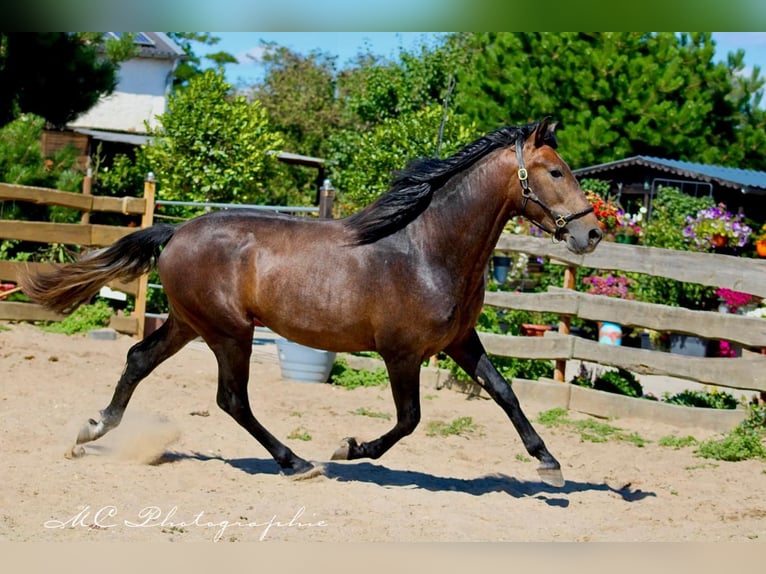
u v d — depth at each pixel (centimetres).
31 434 788
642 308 1016
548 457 665
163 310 1516
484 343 1128
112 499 626
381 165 1945
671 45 2700
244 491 665
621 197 2267
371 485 700
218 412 943
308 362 1131
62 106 1830
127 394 737
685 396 1070
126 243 727
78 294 742
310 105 3484
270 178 2205
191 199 1972
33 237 1334
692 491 750
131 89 3042
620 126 2681
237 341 701
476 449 870
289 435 867
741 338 951
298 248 684
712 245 1461
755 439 880
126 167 2202
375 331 668
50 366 1091
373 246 669
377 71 3005
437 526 603
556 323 1344
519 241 1133
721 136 2961
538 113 2702
